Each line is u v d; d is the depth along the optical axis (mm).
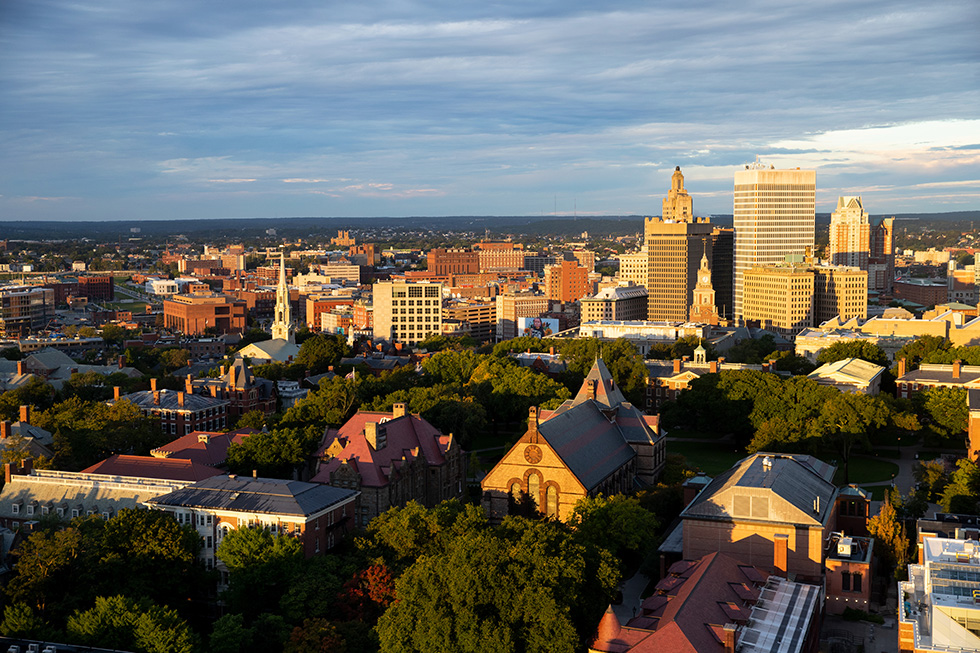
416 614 129500
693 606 124250
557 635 125438
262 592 152000
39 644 133500
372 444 197750
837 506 181875
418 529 159250
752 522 156000
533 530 141500
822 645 140750
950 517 170500
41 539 153250
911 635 125062
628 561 177875
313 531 167125
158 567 155625
